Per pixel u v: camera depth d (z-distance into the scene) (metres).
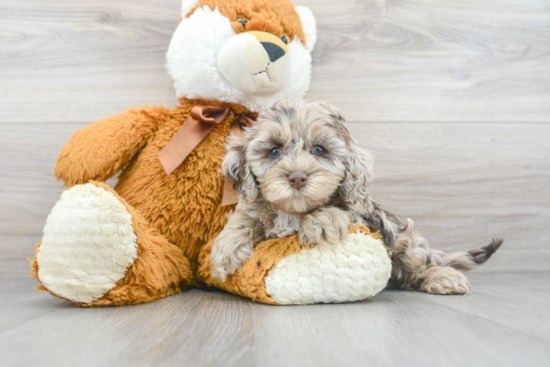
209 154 1.62
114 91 2.10
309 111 1.34
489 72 2.22
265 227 1.43
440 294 1.53
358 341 0.92
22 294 1.60
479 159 2.20
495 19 2.23
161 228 1.59
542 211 2.21
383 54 2.18
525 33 2.24
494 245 1.78
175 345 0.90
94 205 1.30
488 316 1.17
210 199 1.59
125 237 1.31
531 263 2.20
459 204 2.19
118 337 0.97
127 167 1.71
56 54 2.08
